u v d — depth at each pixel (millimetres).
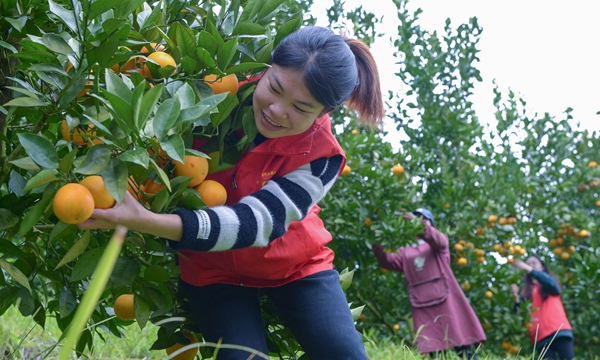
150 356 3285
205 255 1964
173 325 2072
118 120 1461
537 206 8781
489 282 7410
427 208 7805
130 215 1533
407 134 8539
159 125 1504
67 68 1745
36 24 1811
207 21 1938
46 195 1520
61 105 1613
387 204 6230
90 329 2211
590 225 8219
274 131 1838
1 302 1903
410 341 6621
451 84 8578
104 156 1470
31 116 1948
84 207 1409
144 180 1667
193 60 1765
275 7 2029
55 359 2754
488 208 7469
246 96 1900
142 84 1418
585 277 7375
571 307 8305
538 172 9305
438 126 8367
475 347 5902
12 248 1880
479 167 8625
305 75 1715
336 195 6207
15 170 1959
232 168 1938
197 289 1998
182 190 1689
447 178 7621
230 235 1661
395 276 7129
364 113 2109
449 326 5465
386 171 6289
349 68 1773
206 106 1571
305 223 2004
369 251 6488
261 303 2188
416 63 8516
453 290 5613
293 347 2225
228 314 1938
